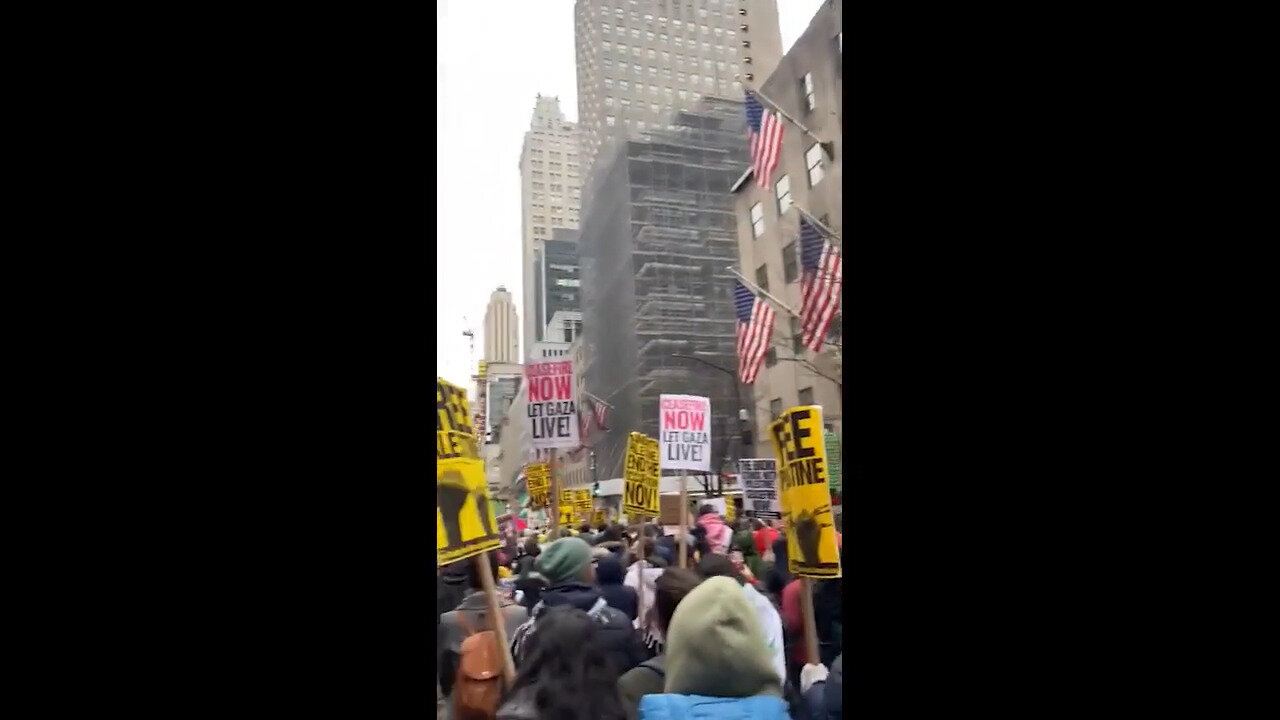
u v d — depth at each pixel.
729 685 2.39
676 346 25.94
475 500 2.69
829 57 15.19
